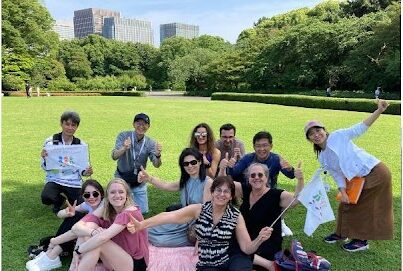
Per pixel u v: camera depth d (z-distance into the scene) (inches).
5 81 1930.4
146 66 3390.7
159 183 211.2
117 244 159.3
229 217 161.0
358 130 192.4
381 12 1641.2
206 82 2428.6
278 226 181.5
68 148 243.1
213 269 158.6
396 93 1406.3
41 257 176.1
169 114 897.5
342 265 181.6
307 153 431.5
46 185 241.8
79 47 3056.1
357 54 1552.7
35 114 878.4
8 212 251.4
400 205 260.2
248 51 2210.9
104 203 170.1
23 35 2047.2
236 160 224.2
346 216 198.2
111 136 554.9
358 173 190.4
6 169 367.6
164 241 188.5
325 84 1814.7
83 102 1360.7
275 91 1948.8
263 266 169.9
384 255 191.8
